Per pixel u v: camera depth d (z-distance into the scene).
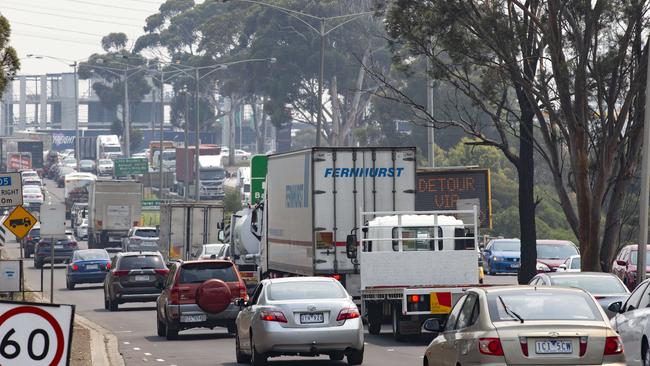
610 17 79.12
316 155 70.12
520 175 90.19
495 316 32.81
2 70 61.59
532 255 91.88
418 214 66.31
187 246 144.25
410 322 63.44
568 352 32.12
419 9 84.25
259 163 110.56
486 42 81.81
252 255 98.12
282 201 77.88
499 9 81.38
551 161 94.00
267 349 49.41
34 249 187.50
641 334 41.75
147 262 95.88
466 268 63.78
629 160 82.75
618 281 59.53
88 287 132.12
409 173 70.88
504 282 114.50
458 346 33.69
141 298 95.00
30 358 22.78
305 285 51.09
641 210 73.19
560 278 60.50
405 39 88.25
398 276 63.59
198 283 68.12
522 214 91.25
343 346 49.66
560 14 78.62
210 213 145.25
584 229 81.62
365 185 70.56
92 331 72.75
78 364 52.72
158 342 67.56
